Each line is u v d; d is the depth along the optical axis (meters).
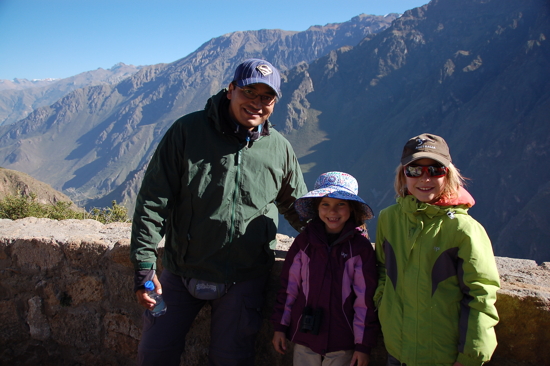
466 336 2.06
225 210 2.55
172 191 2.60
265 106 2.54
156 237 2.52
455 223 2.15
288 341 3.04
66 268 3.68
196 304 2.73
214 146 2.55
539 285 2.66
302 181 3.03
